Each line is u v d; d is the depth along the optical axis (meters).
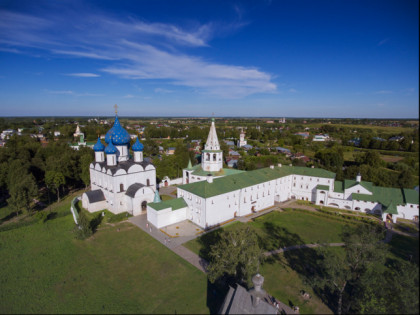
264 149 180.88
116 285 42.94
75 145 172.00
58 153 116.56
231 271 38.56
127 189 72.88
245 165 125.81
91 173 81.69
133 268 47.28
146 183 78.06
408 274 24.45
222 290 41.53
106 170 73.19
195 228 63.06
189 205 67.00
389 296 28.72
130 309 37.97
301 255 51.97
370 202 75.44
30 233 61.44
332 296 39.78
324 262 36.66
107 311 37.69
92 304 38.97
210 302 39.16
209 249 53.38
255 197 76.25
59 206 81.06
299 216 73.31
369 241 34.75
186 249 53.44
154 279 44.28
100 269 47.09
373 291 31.36
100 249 53.72
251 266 37.59
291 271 46.53
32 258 50.84
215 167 83.44
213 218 64.44
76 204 80.25
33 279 44.56
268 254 52.16
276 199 86.62
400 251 51.19
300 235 61.00
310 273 45.75
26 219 70.94
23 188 72.31
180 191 69.38
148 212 66.00
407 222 67.62
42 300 39.81
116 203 71.12
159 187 100.00
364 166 86.00
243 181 73.69
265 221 69.00
